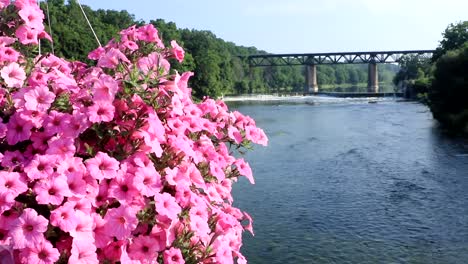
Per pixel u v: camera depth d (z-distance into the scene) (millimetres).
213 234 2826
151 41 3211
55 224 2213
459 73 40281
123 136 2631
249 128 3391
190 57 81312
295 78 156875
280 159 24891
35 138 2549
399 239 13492
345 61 111312
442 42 69000
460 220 14734
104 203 2457
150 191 2441
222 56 107375
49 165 2365
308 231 14172
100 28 70875
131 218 2344
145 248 2420
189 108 3096
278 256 12461
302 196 17781
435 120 41469
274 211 16047
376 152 26297
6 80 2723
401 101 67312
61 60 3336
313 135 34375
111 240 2348
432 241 13289
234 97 98062
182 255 2590
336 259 12273
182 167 2787
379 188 18641
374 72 109062
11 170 2354
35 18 3236
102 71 2855
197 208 2625
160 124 2572
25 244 2104
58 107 2646
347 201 17047
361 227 14445
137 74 2598
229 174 3322
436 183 19062
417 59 105188
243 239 13602
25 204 2285
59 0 75312
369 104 64688
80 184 2363
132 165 2570
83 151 2586
